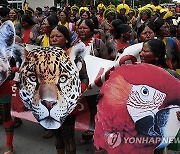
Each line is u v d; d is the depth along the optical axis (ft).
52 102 12.01
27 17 23.18
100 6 58.23
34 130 19.42
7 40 13.79
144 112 10.65
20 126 19.94
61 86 12.02
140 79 10.64
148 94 10.58
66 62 12.03
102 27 28.07
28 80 12.16
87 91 12.76
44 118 12.24
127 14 48.03
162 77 10.50
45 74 11.94
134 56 11.99
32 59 12.10
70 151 12.96
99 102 11.18
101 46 17.98
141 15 34.60
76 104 12.37
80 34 18.15
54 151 16.88
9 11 28.14
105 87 11.07
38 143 17.79
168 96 10.52
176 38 19.20
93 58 15.51
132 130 10.76
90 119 13.50
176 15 51.08
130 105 10.73
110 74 11.04
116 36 18.89
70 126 12.86
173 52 17.03
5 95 15.24
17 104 16.30
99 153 15.29
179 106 10.53
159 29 19.02
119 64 12.16
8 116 15.78
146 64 10.68
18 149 17.07
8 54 13.91
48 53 12.06
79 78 12.40
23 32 23.70
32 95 12.19
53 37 13.06
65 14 29.68
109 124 10.96
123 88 10.80
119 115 10.85
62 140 13.50
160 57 11.37
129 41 18.70
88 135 17.13
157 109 10.59
